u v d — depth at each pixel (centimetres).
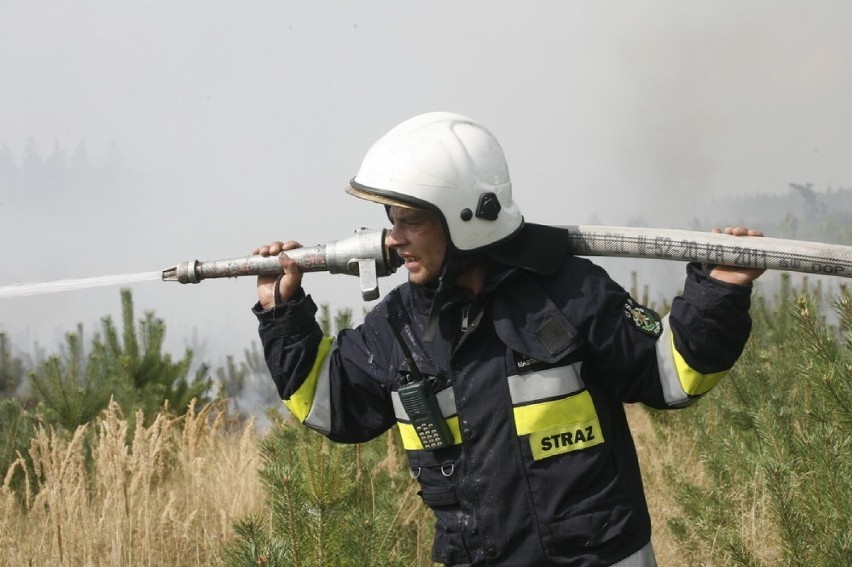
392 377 549
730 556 759
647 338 515
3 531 857
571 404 515
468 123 556
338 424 580
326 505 653
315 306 582
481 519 519
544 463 513
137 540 870
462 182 530
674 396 515
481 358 523
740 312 505
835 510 678
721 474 842
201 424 1153
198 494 953
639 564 518
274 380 582
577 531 507
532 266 523
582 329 517
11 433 1172
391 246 552
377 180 541
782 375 924
